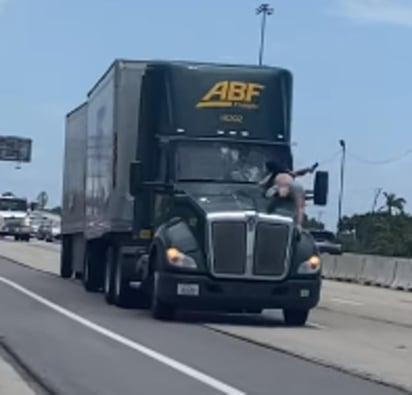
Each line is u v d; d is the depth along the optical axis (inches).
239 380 574.2
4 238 3612.2
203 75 953.5
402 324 1000.9
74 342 723.4
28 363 623.5
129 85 1029.2
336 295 1443.2
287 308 888.3
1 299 1073.5
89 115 1274.6
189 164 928.3
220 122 946.1
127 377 576.1
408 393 553.6
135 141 1023.6
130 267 1000.9
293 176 916.0
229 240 870.4
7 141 4621.1
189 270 868.0
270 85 962.1
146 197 949.8
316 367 637.9
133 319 900.0
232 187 916.0
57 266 1889.8
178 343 732.7
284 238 878.4
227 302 874.1
